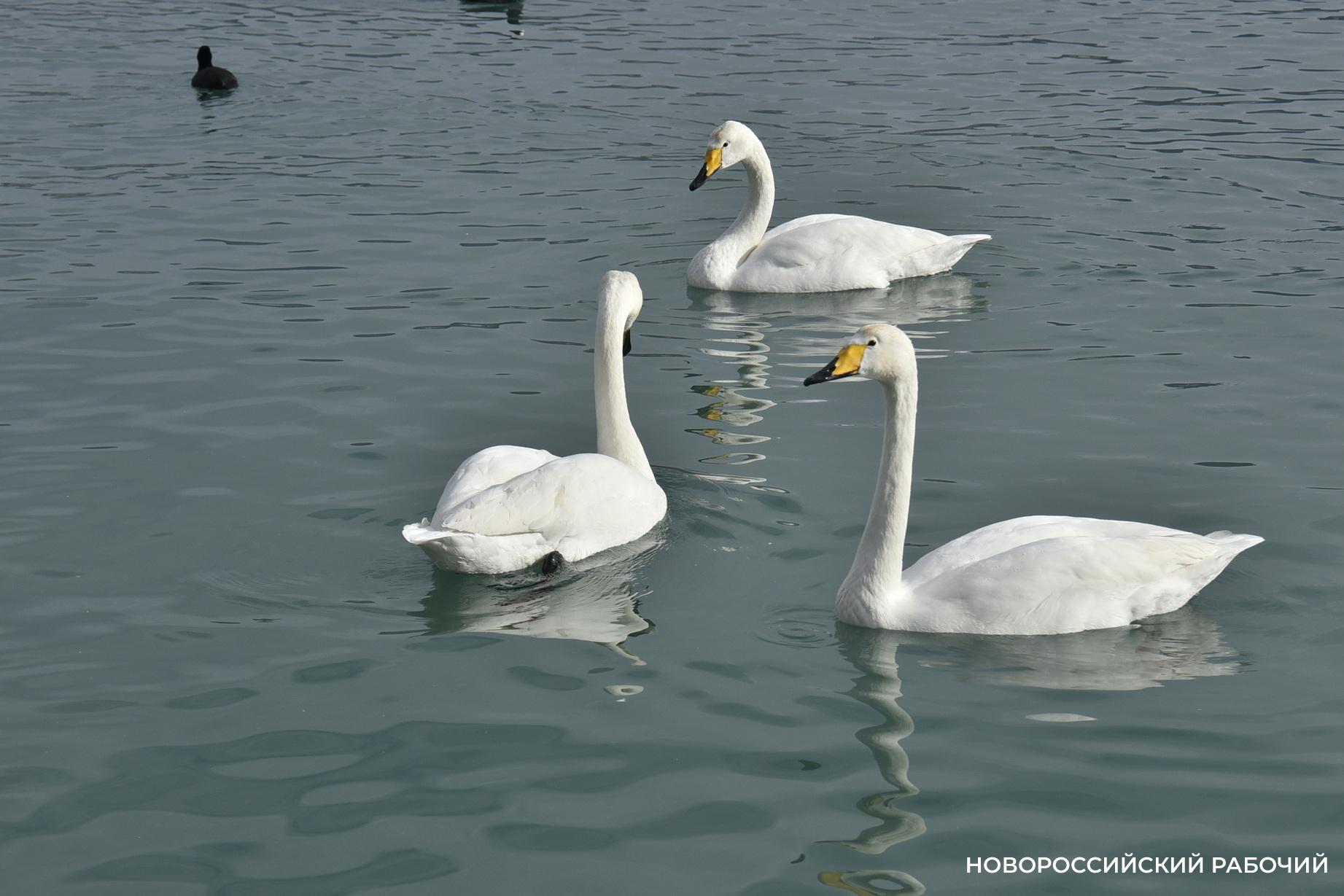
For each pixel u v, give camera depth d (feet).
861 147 83.97
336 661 33.94
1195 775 29.12
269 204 73.10
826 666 33.65
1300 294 59.82
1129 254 65.92
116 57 104.78
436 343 55.57
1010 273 64.34
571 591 37.47
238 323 57.16
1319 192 73.92
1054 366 52.95
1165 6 119.85
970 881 26.20
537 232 69.92
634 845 27.30
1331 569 37.47
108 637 34.76
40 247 65.98
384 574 38.22
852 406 50.08
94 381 51.11
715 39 110.01
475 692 32.65
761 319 60.54
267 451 45.65
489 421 48.47
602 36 111.34
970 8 119.85
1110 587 34.83
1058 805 28.30
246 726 31.19
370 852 27.12
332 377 51.98
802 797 28.68
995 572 35.01
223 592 37.04
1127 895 25.81
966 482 43.32
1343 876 26.14
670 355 55.83
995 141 84.43
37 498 42.01
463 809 28.40
